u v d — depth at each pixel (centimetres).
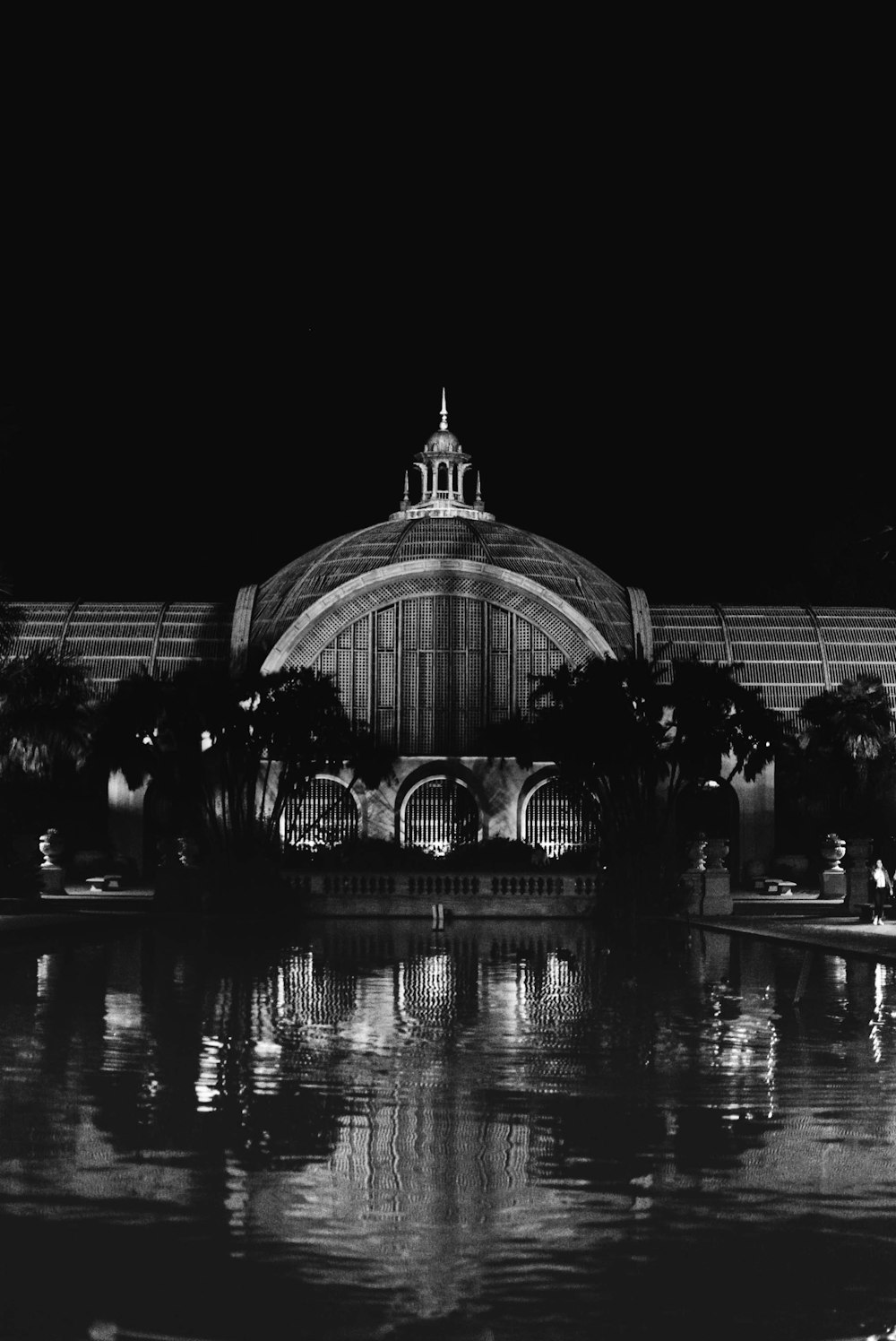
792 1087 2442
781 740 7544
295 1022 3159
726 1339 1413
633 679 6838
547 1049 2812
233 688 7162
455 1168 1928
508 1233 1675
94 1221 1706
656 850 6775
